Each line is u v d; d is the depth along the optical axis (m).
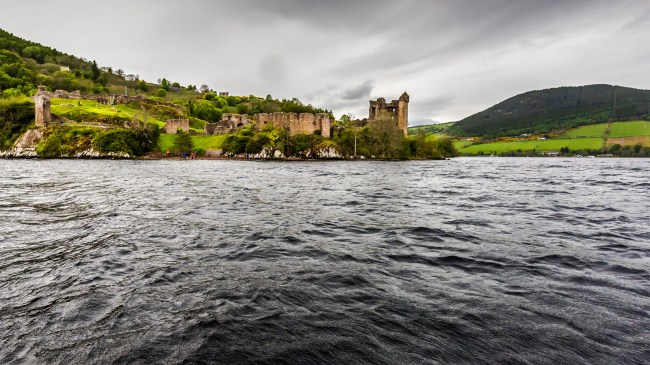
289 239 12.63
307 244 12.00
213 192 25.61
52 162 71.81
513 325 6.50
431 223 15.62
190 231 13.52
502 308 7.19
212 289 8.04
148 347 5.70
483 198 24.05
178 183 31.88
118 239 12.20
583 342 5.93
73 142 93.94
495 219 16.56
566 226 15.06
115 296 7.60
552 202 22.14
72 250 10.83
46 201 20.02
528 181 38.03
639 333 6.20
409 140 131.88
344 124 150.25
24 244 11.43
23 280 8.40
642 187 31.45
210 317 6.71
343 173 50.56
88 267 9.36
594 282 8.61
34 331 6.12
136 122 107.81
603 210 19.17
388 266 9.81
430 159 132.25
